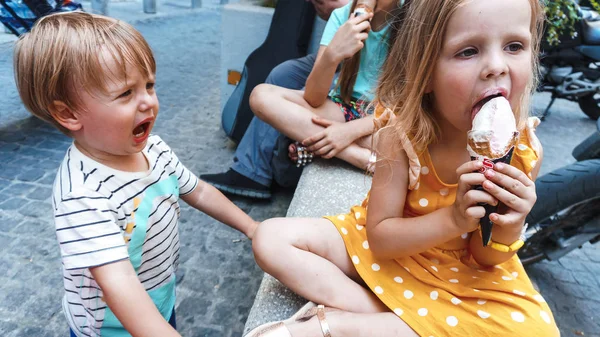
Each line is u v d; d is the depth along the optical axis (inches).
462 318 43.8
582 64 169.6
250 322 49.4
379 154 48.3
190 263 87.4
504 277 47.9
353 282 50.2
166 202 46.0
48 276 81.3
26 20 158.9
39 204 101.3
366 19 81.9
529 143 46.2
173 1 424.8
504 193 37.2
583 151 88.5
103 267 37.8
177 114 158.1
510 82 38.8
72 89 36.4
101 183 39.9
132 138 39.6
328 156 84.7
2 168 114.2
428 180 48.4
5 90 163.6
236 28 140.0
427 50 41.4
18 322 71.7
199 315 75.8
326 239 53.0
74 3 157.8
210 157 129.4
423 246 44.4
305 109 89.5
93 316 43.5
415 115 44.9
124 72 36.9
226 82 147.9
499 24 37.1
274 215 104.7
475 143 38.0
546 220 85.1
